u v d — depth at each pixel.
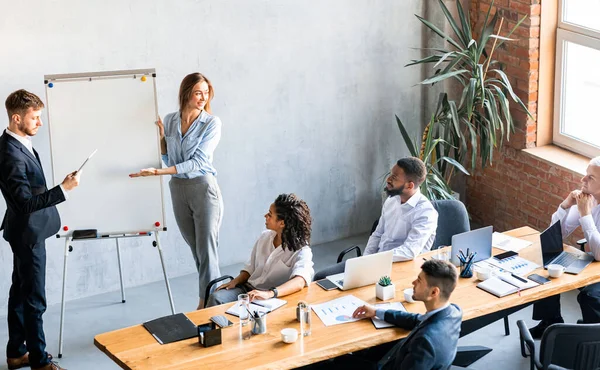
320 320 4.43
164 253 6.68
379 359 4.70
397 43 7.20
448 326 4.05
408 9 7.16
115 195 5.53
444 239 5.60
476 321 4.89
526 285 4.74
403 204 5.30
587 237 5.17
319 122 7.05
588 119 6.63
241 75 6.59
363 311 4.42
